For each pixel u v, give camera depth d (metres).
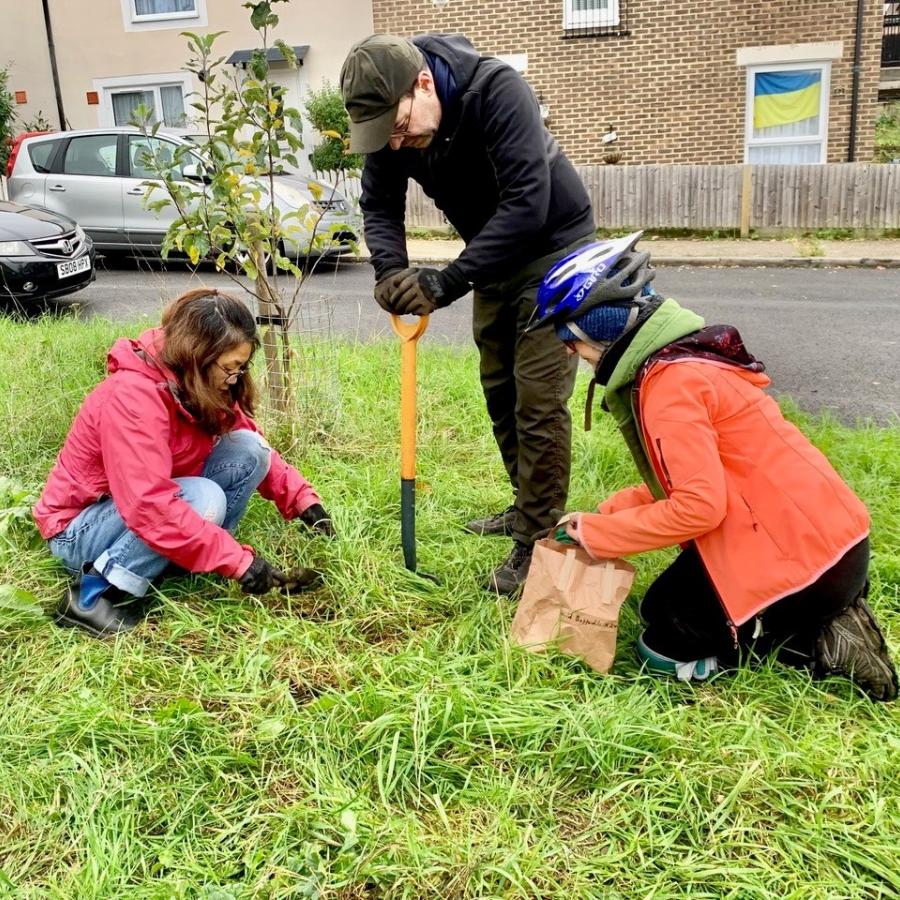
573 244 3.00
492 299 3.19
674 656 2.59
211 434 2.94
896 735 2.40
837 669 2.54
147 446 2.70
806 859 2.04
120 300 9.06
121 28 17.06
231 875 1.99
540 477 3.08
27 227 8.17
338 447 4.30
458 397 5.20
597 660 2.63
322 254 4.40
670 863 2.02
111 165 10.75
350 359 5.62
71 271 8.31
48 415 4.45
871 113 13.88
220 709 2.49
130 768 2.26
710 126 14.27
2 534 3.22
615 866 2.02
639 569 3.19
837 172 12.65
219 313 2.71
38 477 3.94
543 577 2.67
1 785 2.20
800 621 2.47
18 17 17.30
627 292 2.38
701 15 13.83
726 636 2.51
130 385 2.70
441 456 4.35
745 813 2.14
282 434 4.16
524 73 14.50
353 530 3.36
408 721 2.36
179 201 3.96
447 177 2.95
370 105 2.60
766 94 14.09
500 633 2.79
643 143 14.51
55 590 3.04
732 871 1.97
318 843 2.05
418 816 2.16
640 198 13.23
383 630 2.90
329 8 16.28
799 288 9.96
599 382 2.54
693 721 2.46
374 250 3.17
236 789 2.22
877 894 1.96
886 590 3.12
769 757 2.30
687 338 2.43
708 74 14.05
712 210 13.09
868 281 10.35
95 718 2.36
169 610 2.91
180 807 2.15
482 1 14.30
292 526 3.40
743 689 2.56
